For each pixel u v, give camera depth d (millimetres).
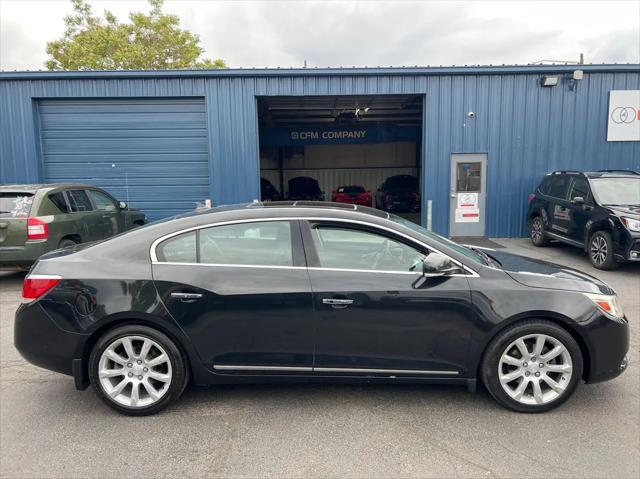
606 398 3410
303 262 3215
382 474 2551
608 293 3279
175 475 2566
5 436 2979
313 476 2543
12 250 6621
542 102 11195
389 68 11008
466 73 11055
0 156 11273
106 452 2791
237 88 11211
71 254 3369
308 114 19844
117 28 26797
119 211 9195
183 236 3283
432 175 11508
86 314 3139
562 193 9352
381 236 3262
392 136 21406
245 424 3098
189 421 3145
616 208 7664
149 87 11195
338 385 3668
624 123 11188
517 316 3109
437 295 3119
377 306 3125
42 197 6902
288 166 27797
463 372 3197
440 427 3035
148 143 11602
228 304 3131
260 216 3311
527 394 3229
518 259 3879
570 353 3133
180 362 3205
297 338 3166
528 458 2686
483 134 11320
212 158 11438
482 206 11586
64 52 26766
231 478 2535
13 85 11070
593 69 10922
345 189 21797
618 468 2586
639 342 4516
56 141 11523
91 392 3605
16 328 3281
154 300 3127
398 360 3188
